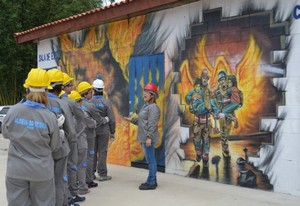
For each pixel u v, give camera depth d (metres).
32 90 4.55
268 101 6.78
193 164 8.02
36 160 4.43
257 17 6.91
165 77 8.55
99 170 7.98
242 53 7.13
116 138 9.78
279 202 6.19
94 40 10.37
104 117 7.84
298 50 6.38
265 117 6.82
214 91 7.60
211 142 7.68
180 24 8.19
